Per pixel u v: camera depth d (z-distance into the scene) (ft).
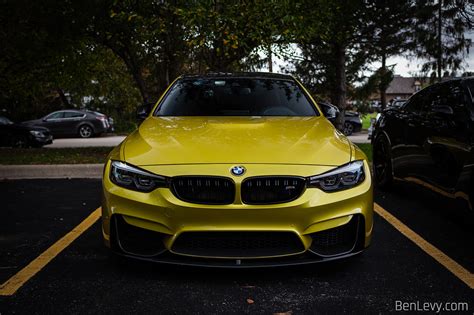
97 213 16.05
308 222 9.27
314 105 14.10
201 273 10.28
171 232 9.26
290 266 9.84
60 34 28.48
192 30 23.44
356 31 34.76
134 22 26.32
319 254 9.42
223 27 22.75
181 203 9.16
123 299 9.05
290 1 23.18
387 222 14.61
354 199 9.64
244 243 9.33
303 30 24.07
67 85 42.42
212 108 13.65
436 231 13.61
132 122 89.45
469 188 11.96
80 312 8.52
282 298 9.08
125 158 10.03
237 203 9.13
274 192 9.29
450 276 10.16
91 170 23.52
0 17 28.84
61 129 67.72
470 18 39.19
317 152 10.00
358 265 10.84
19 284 9.80
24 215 15.79
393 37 38.01
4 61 35.78
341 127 40.55
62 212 16.21
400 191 18.67
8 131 47.44
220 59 29.43
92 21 27.14
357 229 9.75
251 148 9.95
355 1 29.68
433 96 15.57
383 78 49.14
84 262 11.11
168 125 11.88
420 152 15.10
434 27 39.32
